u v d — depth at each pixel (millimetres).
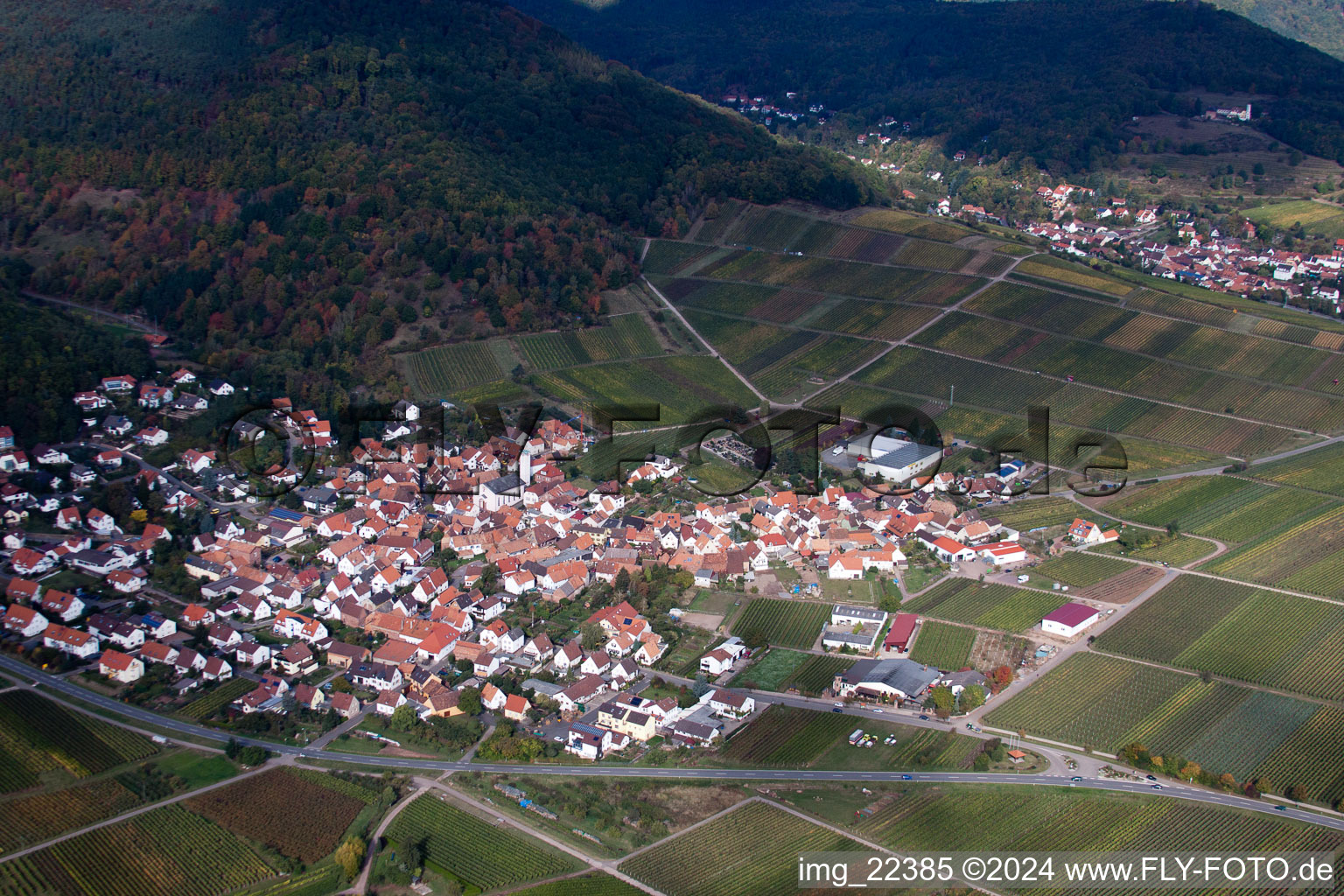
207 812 178000
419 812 179375
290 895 161250
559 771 190750
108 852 168250
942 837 172375
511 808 180250
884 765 191000
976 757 193000
